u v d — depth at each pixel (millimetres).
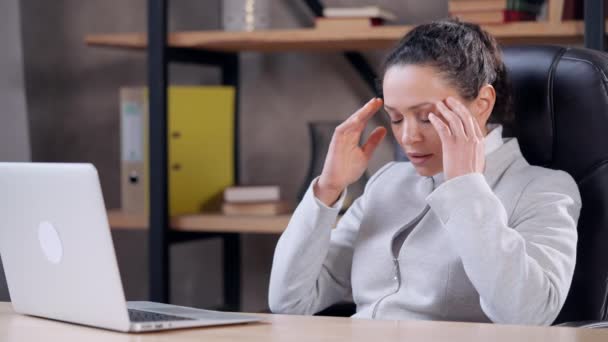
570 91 1848
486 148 1754
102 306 1325
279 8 3211
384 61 1753
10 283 1532
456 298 1710
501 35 2570
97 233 1292
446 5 3020
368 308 1796
